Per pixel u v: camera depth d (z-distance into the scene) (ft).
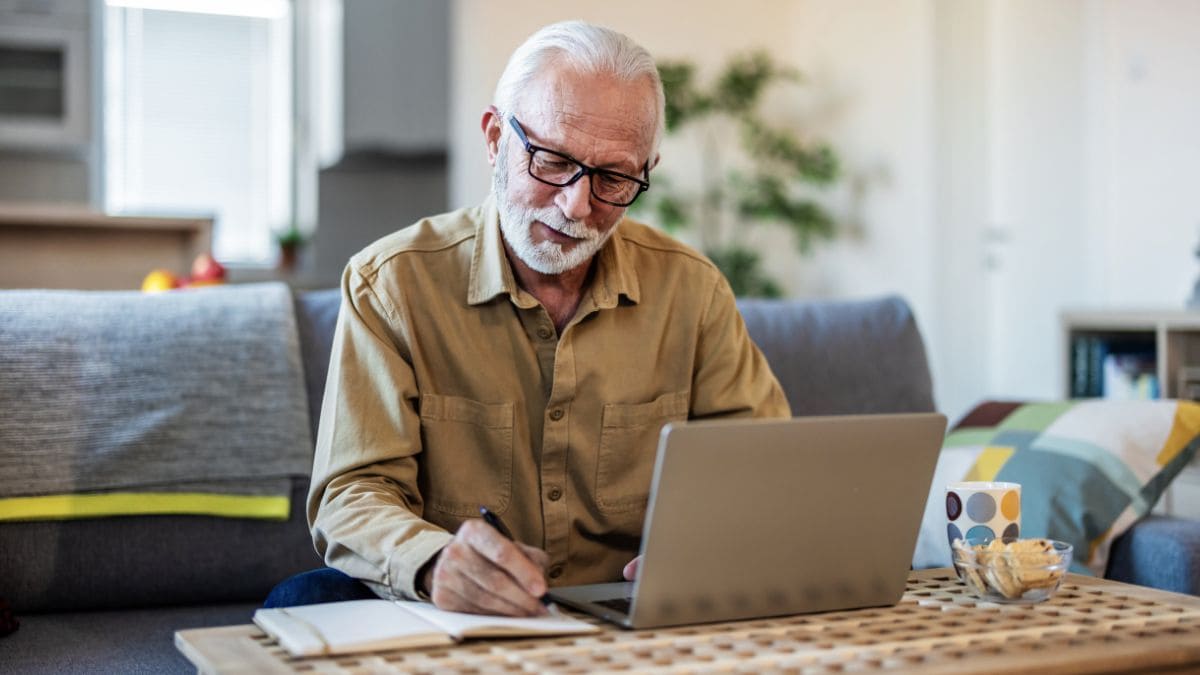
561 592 4.30
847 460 3.85
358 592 4.74
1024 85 16.01
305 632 3.53
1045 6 15.62
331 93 19.36
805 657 3.37
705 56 19.19
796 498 3.81
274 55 20.15
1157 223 14.20
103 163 19.30
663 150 19.02
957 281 16.70
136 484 6.22
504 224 4.93
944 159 16.67
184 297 6.71
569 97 4.63
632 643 3.55
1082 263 15.26
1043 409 7.04
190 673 5.16
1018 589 4.07
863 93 17.78
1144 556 6.08
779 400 5.65
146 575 6.25
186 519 6.32
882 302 7.66
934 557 6.61
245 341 6.56
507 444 5.11
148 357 6.41
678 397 5.37
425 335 5.11
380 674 3.20
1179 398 10.80
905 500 4.01
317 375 6.66
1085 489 6.31
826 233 17.83
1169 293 14.06
